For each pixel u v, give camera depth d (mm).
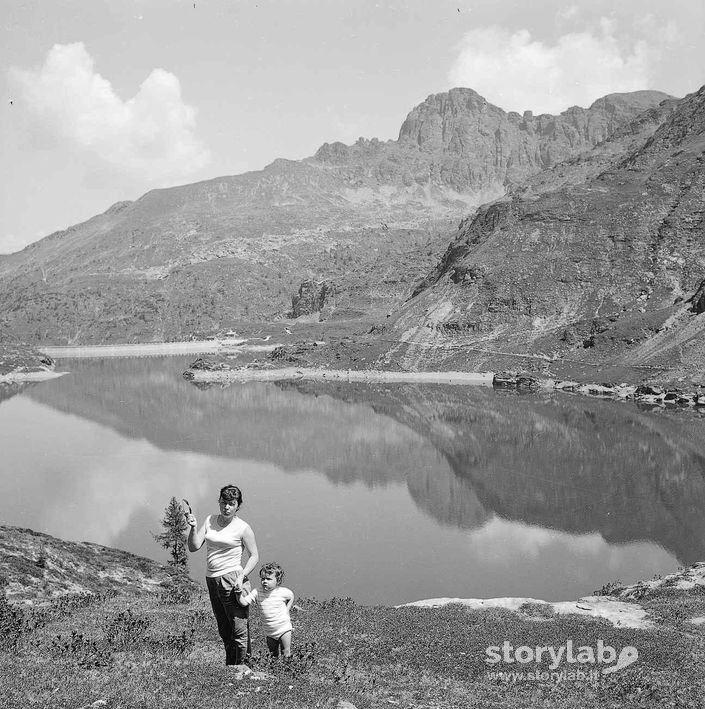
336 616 30797
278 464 115062
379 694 17672
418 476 105688
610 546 72812
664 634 28891
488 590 60812
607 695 19734
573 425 148125
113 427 153625
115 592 39594
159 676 15531
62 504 89938
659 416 157625
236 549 16594
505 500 91312
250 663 17250
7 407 188500
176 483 101688
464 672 22094
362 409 178375
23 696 13328
